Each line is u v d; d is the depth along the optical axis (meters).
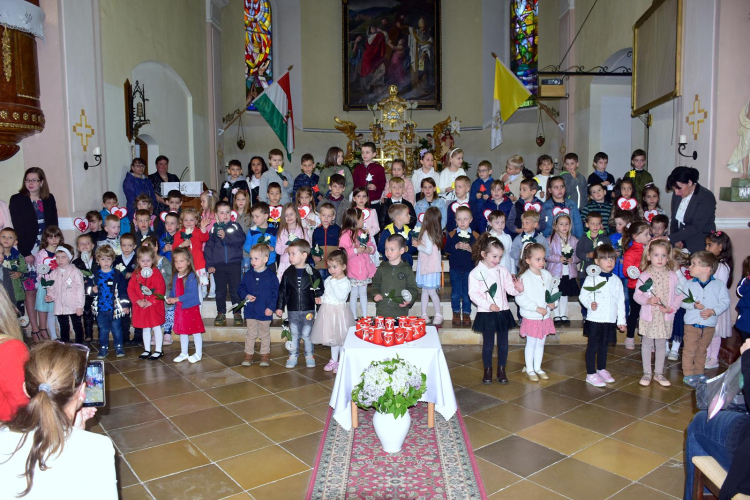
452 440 3.69
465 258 5.88
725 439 2.48
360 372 3.79
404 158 11.92
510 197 6.50
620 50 8.61
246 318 5.25
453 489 3.08
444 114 14.05
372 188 6.73
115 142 7.34
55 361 1.54
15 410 1.61
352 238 5.47
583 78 9.95
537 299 4.77
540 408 4.21
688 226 5.45
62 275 5.64
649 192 6.12
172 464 3.42
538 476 3.23
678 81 6.56
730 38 5.95
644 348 4.67
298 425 3.96
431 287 5.79
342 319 4.84
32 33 5.74
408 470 3.30
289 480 3.22
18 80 5.70
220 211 5.93
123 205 7.53
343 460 3.44
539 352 4.85
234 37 12.15
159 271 5.57
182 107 9.73
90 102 6.72
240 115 11.65
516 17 13.05
